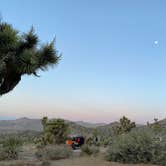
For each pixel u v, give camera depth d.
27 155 28.34
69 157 27.00
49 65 14.48
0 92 13.92
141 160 23.86
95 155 28.41
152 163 23.67
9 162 22.27
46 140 44.53
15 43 13.56
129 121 55.91
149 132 25.64
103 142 47.72
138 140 24.33
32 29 14.33
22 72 13.85
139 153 23.91
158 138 25.56
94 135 53.81
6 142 27.88
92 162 23.92
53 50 14.46
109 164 23.00
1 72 13.56
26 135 61.88
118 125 56.38
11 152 25.80
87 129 69.69
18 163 20.97
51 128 45.06
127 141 24.61
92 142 47.59
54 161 24.14
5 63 13.61
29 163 21.23
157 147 23.97
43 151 26.69
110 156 24.75
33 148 38.62
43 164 20.95
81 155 28.83
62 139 45.69
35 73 14.38
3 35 13.23
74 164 22.62
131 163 23.83
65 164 22.44
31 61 13.66
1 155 24.78
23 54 13.63
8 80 13.95
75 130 61.28
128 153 24.08
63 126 45.75
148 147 23.86
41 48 14.44
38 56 14.20
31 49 14.29
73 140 45.34
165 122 49.72
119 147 24.45
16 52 13.77
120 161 24.17
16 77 14.14
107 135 59.12
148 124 48.84
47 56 14.31
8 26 13.62
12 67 13.80
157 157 23.52
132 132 26.05
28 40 14.17
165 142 24.61
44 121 47.69
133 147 24.06
